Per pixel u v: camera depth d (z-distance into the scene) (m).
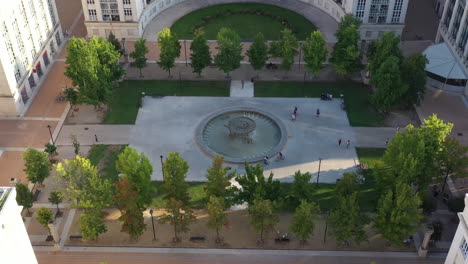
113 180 102.62
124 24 146.00
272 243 90.25
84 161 86.19
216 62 127.06
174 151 110.06
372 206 96.56
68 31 154.88
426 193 95.56
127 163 86.81
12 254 66.94
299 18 160.88
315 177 103.31
